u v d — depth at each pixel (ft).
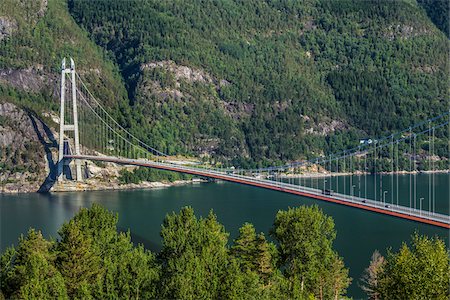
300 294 258.98
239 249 299.99
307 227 306.96
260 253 293.84
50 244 304.09
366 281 351.05
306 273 293.23
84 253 270.46
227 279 237.04
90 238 292.40
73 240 271.69
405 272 207.41
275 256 304.09
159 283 237.66
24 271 258.57
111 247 308.81
